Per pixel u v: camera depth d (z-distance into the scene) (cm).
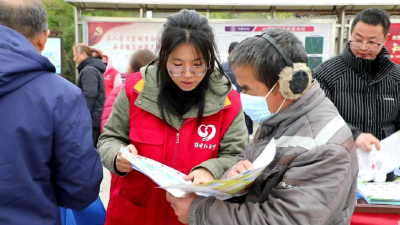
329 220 91
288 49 91
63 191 109
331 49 464
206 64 123
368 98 190
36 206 101
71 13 796
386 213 132
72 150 104
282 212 86
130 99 136
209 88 134
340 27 481
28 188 99
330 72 196
